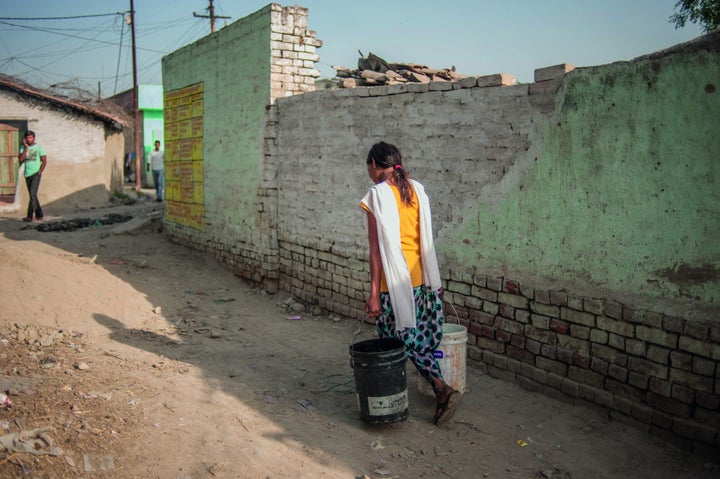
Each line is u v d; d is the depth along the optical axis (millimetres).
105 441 3666
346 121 6629
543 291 4750
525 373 4953
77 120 17047
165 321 6703
